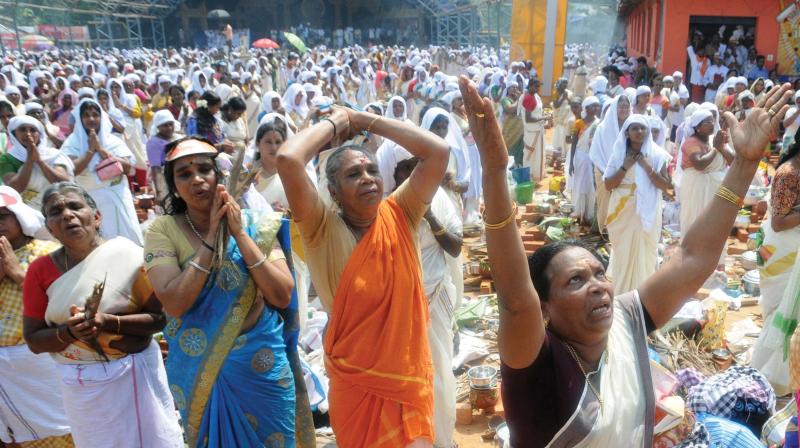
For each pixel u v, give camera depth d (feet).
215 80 68.23
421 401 9.81
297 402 12.05
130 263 11.83
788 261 16.53
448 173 19.31
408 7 196.34
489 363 18.98
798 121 33.32
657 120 25.95
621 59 92.07
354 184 9.95
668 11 65.92
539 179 42.22
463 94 6.75
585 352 7.66
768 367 16.16
